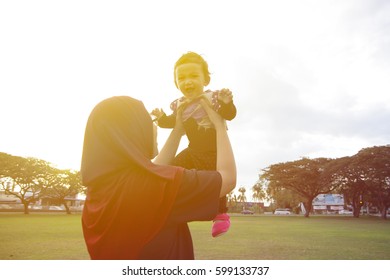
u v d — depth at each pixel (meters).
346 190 57.66
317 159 62.25
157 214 0.86
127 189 0.87
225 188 0.96
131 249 0.85
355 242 11.85
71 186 56.72
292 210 103.00
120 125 0.96
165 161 1.27
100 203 0.89
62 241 11.10
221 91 1.15
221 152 1.04
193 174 0.92
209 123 1.27
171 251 0.90
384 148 51.41
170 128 1.43
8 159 48.84
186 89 1.31
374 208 89.00
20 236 13.02
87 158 0.94
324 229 20.81
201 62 1.35
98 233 0.88
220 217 1.27
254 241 11.99
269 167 63.72
